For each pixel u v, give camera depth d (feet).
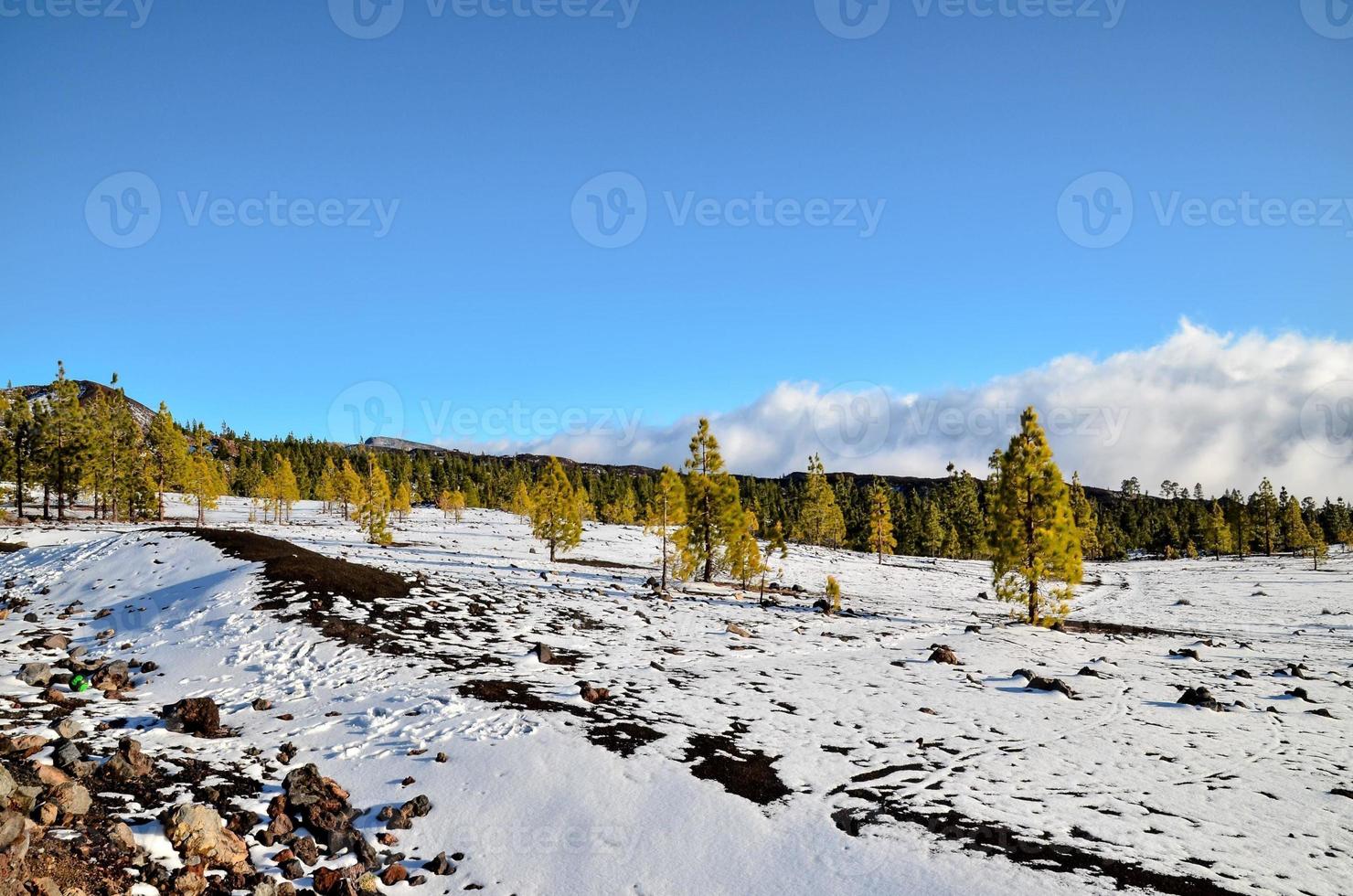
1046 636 98.37
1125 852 32.30
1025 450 111.04
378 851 31.09
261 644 62.80
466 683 55.62
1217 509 362.53
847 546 359.05
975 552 350.43
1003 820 35.32
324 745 42.70
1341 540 396.98
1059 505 108.68
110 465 226.99
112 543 100.89
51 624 69.72
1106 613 148.87
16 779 30.12
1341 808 38.37
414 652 64.23
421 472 497.05
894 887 28.81
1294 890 29.37
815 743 46.44
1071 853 32.04
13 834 24.59
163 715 43.86
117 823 28.45
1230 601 171.42
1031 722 53.26
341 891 27.20
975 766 43.06
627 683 60.03
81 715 42.57
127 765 34.09
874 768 42.27
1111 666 78.69
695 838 32.83
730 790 38.14
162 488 240.12
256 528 222.28
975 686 64.59
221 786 34.55
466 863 30.66
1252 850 32.94
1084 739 49.52
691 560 142.00
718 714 52.11
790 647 83.05
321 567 85.81
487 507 469.16
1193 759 46.09
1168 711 58.03
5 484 243.40
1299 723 56.13
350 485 318.65
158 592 79.36
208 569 85.35
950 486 397.60
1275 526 361.71
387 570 103.04
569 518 174.60
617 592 117.19
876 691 61.36
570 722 47.73
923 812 36.09
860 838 32.94
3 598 82.58
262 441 571.28
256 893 26.40
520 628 79.05
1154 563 321.52
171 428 240.12
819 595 151.02
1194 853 32.45
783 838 32.91
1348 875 30.81
